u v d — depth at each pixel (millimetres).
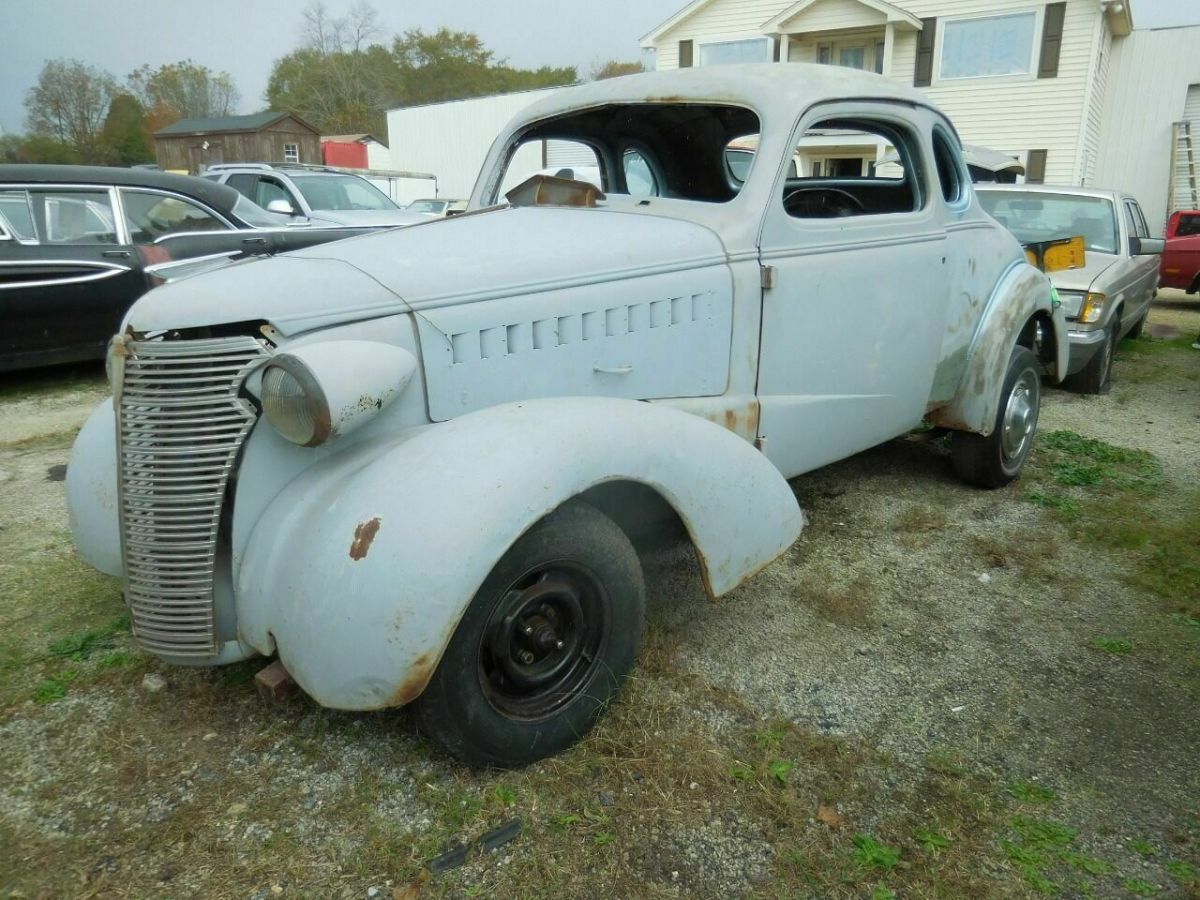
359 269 2387
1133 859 2080
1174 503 4305
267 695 2322
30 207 6480
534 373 2559
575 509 2291
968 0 18875
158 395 2164
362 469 2158
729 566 2592
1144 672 2852
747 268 3006
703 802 2229
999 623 3150
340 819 2154
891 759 2410
